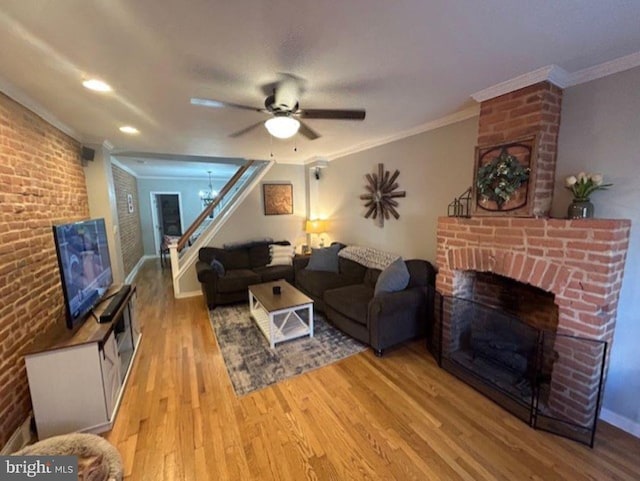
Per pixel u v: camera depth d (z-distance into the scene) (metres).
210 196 9.17
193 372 2.55
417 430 1.88
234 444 1.79
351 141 3.97
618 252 1.73
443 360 2.63
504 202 2.20
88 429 1.89
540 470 1.60
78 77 1.91
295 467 1.63
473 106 2.61
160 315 3.89
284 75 1.92
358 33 1.46
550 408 2.02
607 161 1.90
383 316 2.71
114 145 4.08
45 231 2.53
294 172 5.64
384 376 2.47
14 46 1.53
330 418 2.00
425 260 3.31
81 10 1.25
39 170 2.50
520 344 2.21
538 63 1.81
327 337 3.18
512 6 1.26
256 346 3.00
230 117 2.77
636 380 1.84
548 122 2.03
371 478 1.56
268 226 5.49
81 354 1.85
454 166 2.95
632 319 1.84
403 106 2.58
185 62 1.73
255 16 1.31
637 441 1.79
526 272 2.07
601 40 1.56
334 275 4.19
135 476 1.59
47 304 2.47
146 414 2.05
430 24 1.39
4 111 2.00
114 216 4.21
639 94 1.75
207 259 4.60
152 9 1.25
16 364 1.93
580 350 1.84
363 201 4.37
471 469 1.61
